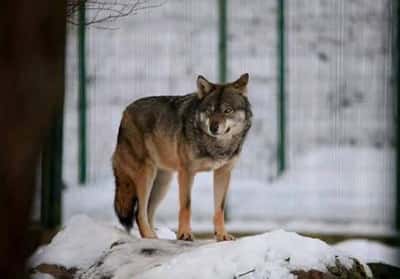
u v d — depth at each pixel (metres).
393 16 28.12
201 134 17.34
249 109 17.98
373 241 24.95
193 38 31.00
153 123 18.23
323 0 31.83
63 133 26.30
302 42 31.48
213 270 12.70
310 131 30.77
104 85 29.47
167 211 27.19
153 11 30.67
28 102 6.09
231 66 32.34
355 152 29.78
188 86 30.25
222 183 17.69
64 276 15.02
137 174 18.31
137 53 30.06
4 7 5.93
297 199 28.38
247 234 25.30
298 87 31.16
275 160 30.86
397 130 26.98
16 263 6.21
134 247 14.83
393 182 27.44
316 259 12.92
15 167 6.09
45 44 6.14
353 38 31.36
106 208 27.25
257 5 33.03
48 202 25.08
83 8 16.61
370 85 30.91
